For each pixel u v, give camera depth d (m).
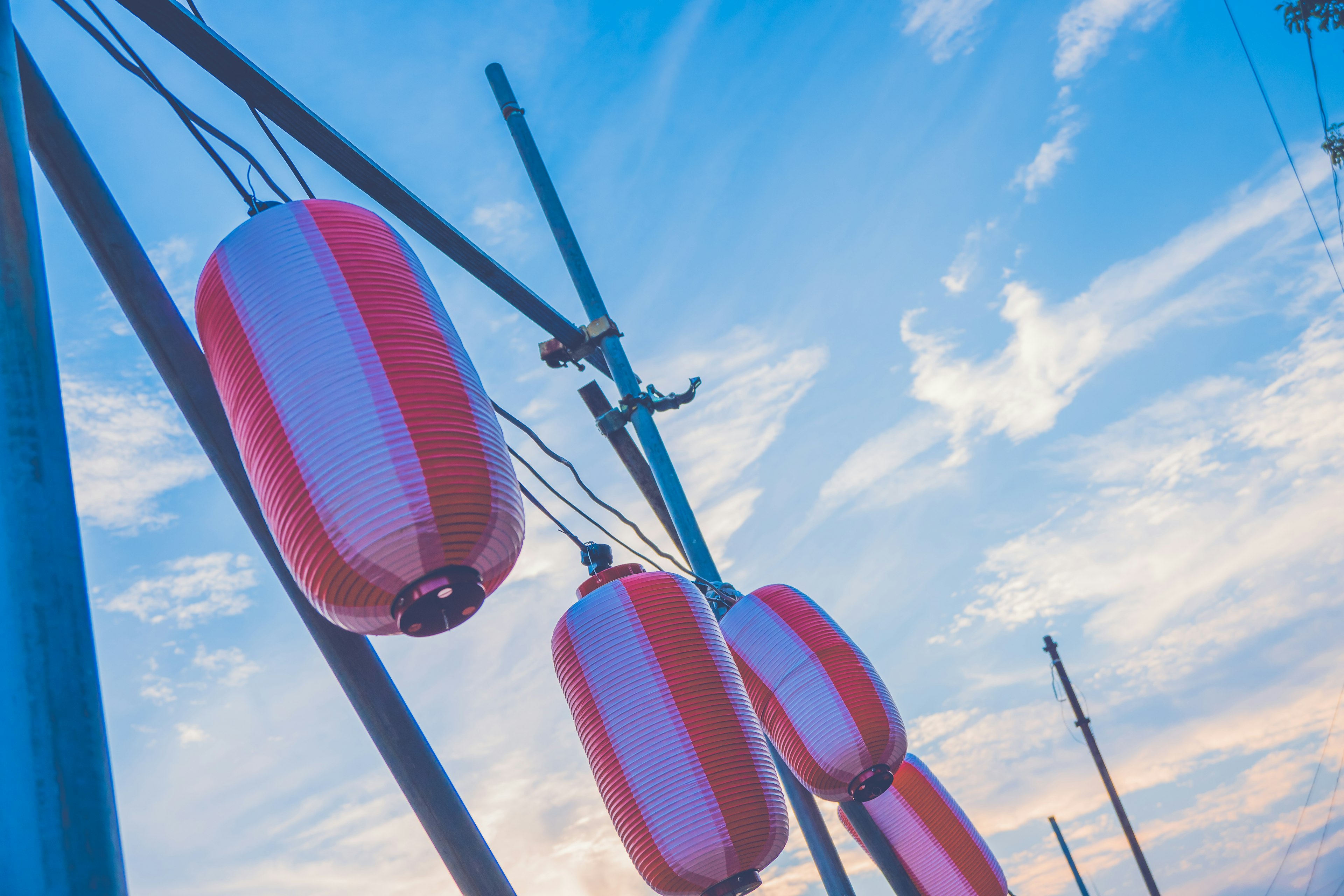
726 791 2.44
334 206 1.83
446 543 1.61
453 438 1.64
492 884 1.91
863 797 3.16
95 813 0.86
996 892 3.93
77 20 1.92
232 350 1.68
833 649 3.24
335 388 1.60
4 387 1.01
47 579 0.94
